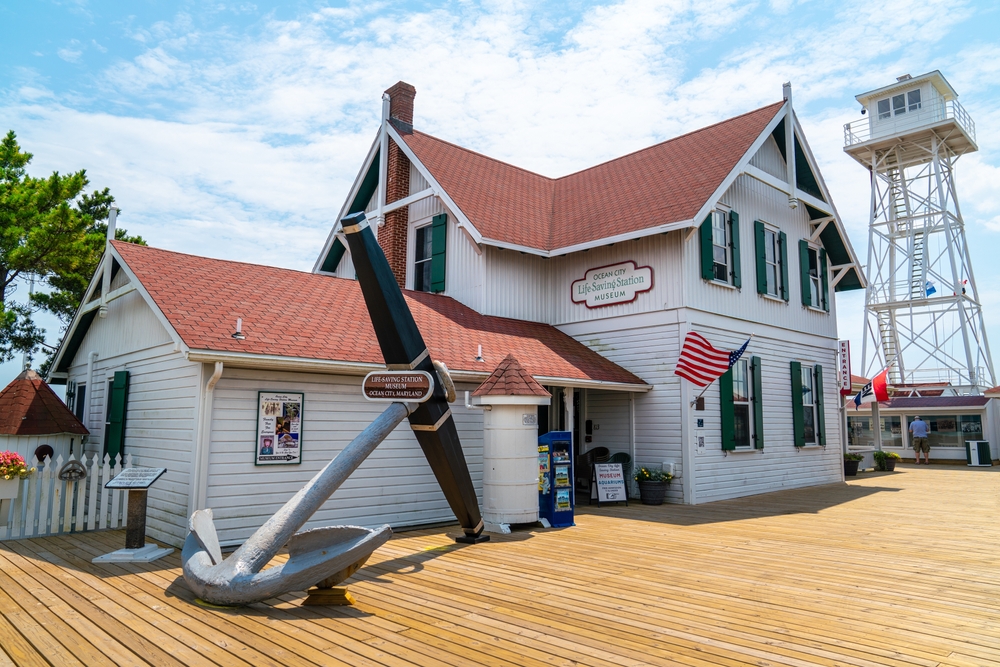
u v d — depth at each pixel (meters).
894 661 4.52
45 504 9.45
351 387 9.91
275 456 8.98
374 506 9.96
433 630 5.08
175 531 8.66
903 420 31.30
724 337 14.48
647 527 10.23
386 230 16.73
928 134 31.94
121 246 10.99
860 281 19.61
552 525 10.18
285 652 4.56
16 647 4.68
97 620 5.31
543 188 18.88
